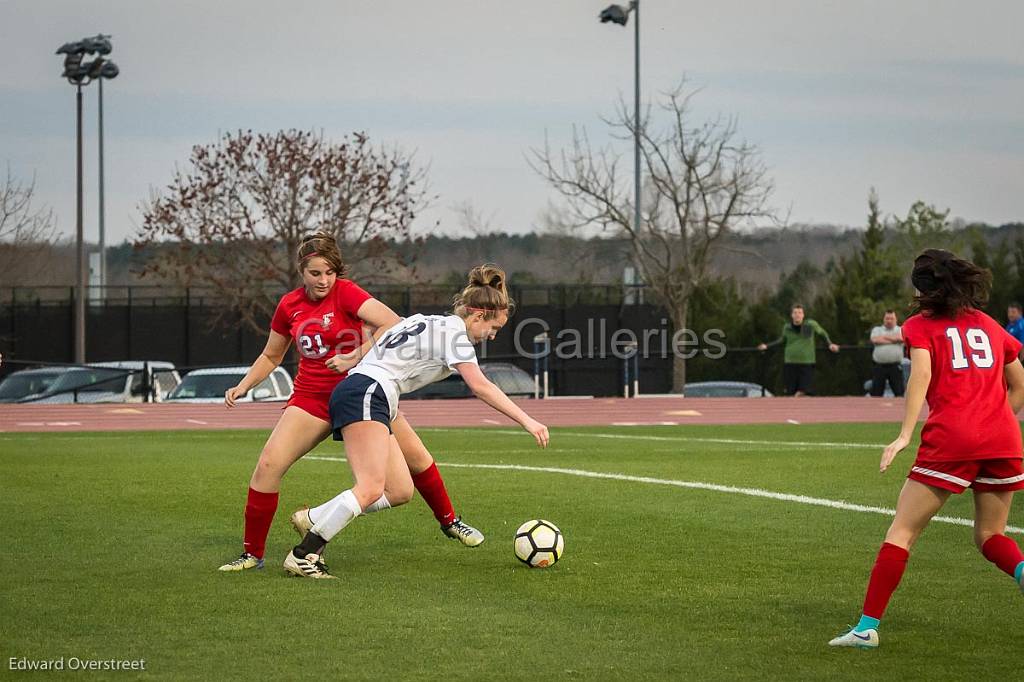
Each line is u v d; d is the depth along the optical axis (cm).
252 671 2138
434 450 6531
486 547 3394
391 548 3375
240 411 10206
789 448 6625
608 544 3438
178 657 2228
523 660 2217
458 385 12431
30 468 5469
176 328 17812
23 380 11994
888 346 11244
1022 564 2366
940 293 2370
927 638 2395
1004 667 2189
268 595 2748
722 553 3300
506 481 4909
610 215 18575
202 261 18362
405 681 2081
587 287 18000
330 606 2642
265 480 3044
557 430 8488
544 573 3020
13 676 2100
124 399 11806
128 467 5519
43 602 2669
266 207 17800
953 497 4397
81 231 14862
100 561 3158
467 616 2555
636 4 16762
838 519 3903
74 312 17150
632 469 5384
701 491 4588
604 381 16288
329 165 17900
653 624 2495
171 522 3834
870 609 2327
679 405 11031
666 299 18312
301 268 3005
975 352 2359
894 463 5675
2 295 17600
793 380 11506
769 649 2306
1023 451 2398
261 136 17875
